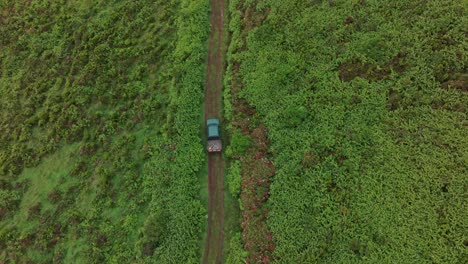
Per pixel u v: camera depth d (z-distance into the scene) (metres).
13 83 40.41
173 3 41.72
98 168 34.88
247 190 32.03
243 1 40.78
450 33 34.69
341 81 34.78
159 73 38.53
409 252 27.95
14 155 36.69
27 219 33.91
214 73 38.22
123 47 40.34
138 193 33.50
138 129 36.25
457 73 33.03
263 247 29.83
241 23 39.53
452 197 29.03
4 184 35.53
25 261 32.16
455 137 30.88
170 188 32.97
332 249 28.84
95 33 41.53
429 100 32.41
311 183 31.16
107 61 39.75
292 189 31.30
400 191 29.77
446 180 29.55
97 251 31.55
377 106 33.16
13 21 43.75
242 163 33.28
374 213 29.45
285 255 29.17
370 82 34.28
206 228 31.88
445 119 31.62
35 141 37.34
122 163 34.72
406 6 36.84
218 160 34.16
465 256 27.25
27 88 39.78
